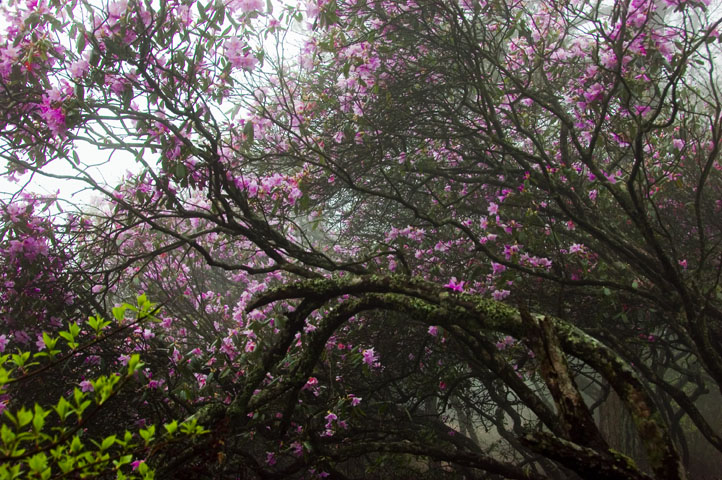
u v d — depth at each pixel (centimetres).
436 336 558
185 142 359
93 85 349
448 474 676
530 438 197
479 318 293
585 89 454
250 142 410
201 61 388
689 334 449
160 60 379
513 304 548
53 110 330
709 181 650
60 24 338
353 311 342
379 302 329
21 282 443
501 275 470
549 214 491
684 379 958
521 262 494
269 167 557
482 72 490
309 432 432
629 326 618
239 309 484
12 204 439
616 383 237
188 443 304
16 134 361
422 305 312
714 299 462
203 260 712
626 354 490
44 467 131
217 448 299
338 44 452
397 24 471
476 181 516
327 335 353
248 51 381
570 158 616
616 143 513
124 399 457
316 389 500
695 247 621
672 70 399
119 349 481
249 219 418
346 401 430
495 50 476
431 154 575
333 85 545
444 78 517
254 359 421
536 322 229
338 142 554
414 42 495
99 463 139
